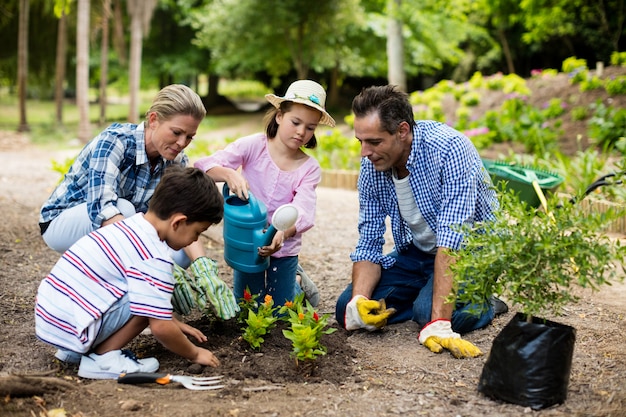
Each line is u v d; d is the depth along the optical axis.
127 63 27.08
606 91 12.62
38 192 8.76
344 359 3.38
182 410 2.71
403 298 4.05
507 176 4.82
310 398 2.90
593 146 11.11
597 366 3.31
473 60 25.41
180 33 27.02
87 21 17.58
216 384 3.03
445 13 20.61
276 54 21.59
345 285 4.95
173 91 3.44
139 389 2.95
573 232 2.84
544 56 24.33
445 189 3.66
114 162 3.52
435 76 27.38
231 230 3.67
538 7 18.67
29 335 3.67
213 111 27.05
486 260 2.86
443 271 3.58
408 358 3.44
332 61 21.61
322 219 7.41
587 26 21.58
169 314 2.98
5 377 2.79
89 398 2.81
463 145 3.64
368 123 3.44
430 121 3.80
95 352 3.15
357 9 20.22
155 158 3.70
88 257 3.04
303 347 3.13
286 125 3.76
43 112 28.53
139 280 2.96
